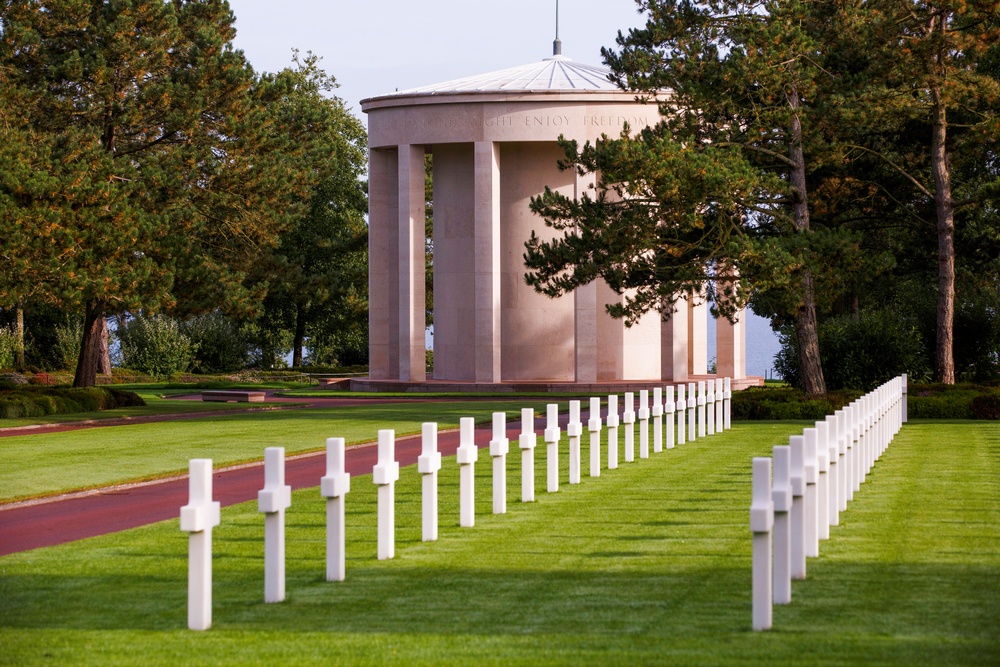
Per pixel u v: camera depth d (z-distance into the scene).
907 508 17.44
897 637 10.08
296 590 12.50
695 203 36.03
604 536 15.50
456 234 62.62
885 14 40.41
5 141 43.16
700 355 66.50
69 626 11.20
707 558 13.94
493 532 15.88
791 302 36.62
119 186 48.03
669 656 9.60
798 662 9.33
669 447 27.22
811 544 13.62
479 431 34.09
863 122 39.03
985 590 11.92
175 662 9.80
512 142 60.75
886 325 46.00
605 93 58.94
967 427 33.00
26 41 47.00
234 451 28.25
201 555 10.88
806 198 40.38
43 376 67.00
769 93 37.94
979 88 40.78
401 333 61.41
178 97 49.69
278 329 93.50
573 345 62.09
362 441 30.50
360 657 9.80
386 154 64.06
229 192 52.66
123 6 48.88
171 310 48.59
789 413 37.09
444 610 11.49
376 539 15.42
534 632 10.56
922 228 48.16
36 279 40.12
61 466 25.36
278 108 59.78
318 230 89.81
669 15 39.56
